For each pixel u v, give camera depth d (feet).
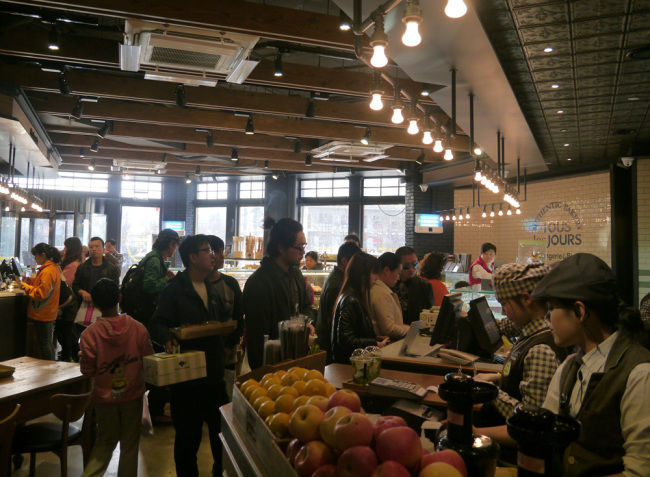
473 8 10.26
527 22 12.22
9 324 18.72
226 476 5.92
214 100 21.89
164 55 14.48
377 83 11.73
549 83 16.33
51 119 27.02
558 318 4.61
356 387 7.84
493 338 9.17
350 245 12.36
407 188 37.50
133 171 39.93
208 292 10.26
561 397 4.77
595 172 27.45
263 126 26.23
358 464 3.41
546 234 30.50
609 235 26.45
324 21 14.15
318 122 26.99
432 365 8.98
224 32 13.37
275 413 4.93
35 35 16.51
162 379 8.36
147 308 13.82
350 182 42.39
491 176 21.40
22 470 11.18
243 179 46.85
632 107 18.72
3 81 19.85
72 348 19.49
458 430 3.92
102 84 20.68
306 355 7.57
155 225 50.06
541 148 25.20
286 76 18.52
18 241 45.29
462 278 23.48
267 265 9.99
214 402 9.87
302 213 44.75
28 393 9.04
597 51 13.82
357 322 10.18
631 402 4.03
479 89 15.39
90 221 47.09
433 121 16.08
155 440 12.68
